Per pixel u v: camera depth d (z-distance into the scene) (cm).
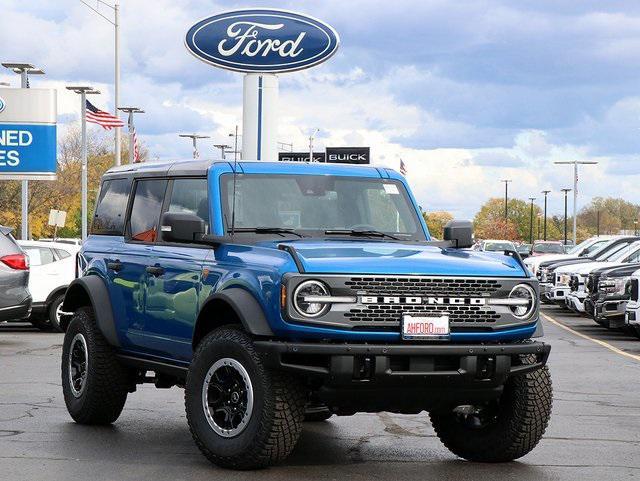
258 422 764
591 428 1039
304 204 903
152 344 924
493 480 779
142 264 943
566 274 3080
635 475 802
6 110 4316
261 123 3173
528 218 18188
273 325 760
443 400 791
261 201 892
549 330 2528
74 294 1044
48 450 875
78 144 9994
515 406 833
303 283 753
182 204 928
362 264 768
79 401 1007
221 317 853
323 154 7644
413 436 986
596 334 2412
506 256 844
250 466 784
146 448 889
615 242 3241
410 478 782
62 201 8325
